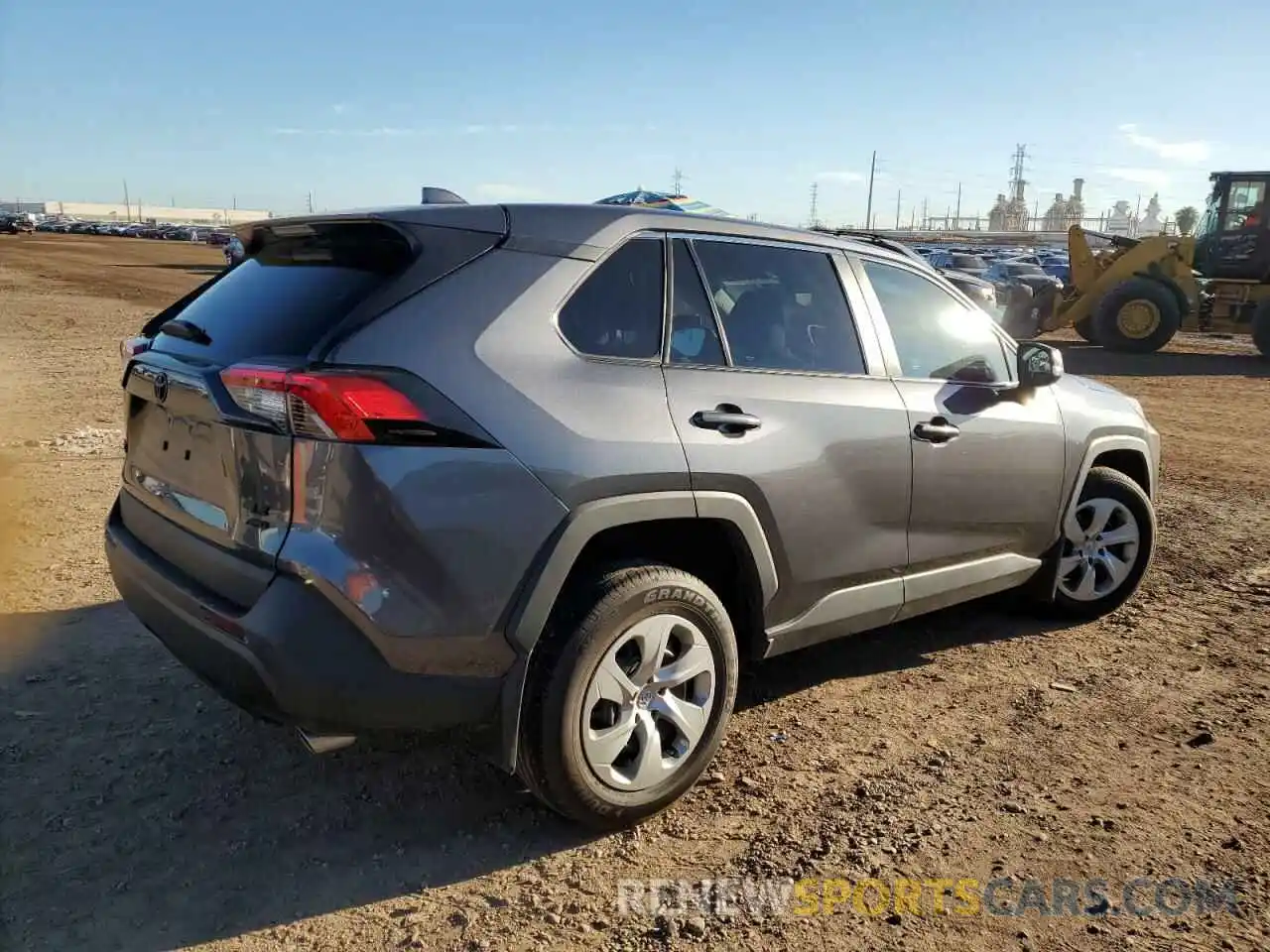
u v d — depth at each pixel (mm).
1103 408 4816
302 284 2992
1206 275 19266
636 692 3004
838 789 3330
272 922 2623
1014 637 4754
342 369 2588
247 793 3227
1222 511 7152
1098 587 4938
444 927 2619
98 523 6020
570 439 2828
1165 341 19281
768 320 3508
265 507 2664
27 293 25219
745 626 3484
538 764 2861
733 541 3268
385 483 2561
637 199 10266
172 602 2928
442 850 2959
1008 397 4293
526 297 2908
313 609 2564
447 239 2883
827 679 4234
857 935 2609
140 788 3230
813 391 3498
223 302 3207
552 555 2781
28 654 4188
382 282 2789
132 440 3422
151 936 2555
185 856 2893
